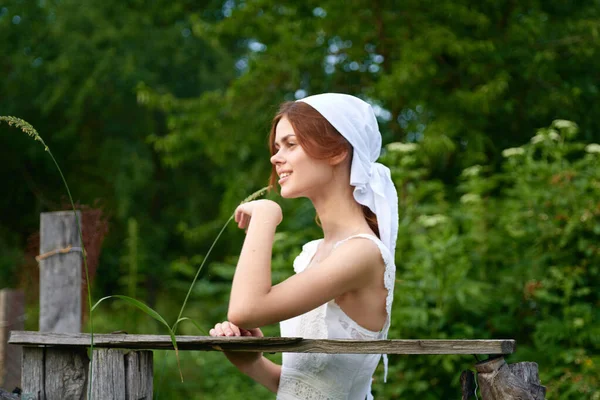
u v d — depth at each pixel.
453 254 4.53
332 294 1.70
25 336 1.75
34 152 12.41
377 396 4.31
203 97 8.63
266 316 1.65
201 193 12.70
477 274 4.79
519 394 1.56
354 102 1.91
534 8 8.12
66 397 1.75
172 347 1.73
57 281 3.36
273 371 2.02
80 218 3.43
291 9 8.69
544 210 4.76
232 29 8.74
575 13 8.39
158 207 13.10
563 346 4.40
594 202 4.60
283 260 5.09
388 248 1.88
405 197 5.26
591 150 4.76
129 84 11.59
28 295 4.07
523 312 4.66
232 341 1.62
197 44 12.16
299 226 6.27
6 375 3.82
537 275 4.58
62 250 3.37
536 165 4.92
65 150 12.82
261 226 1.77
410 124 7.87
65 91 11.50
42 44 12.14
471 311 4.57
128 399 1.72
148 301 11.13
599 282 4.63
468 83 7.97
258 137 8.50
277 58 8.39
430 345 1.58
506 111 8.01
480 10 8.05
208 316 7.54
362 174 1.84
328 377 1.81
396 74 7.18
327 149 1.82
